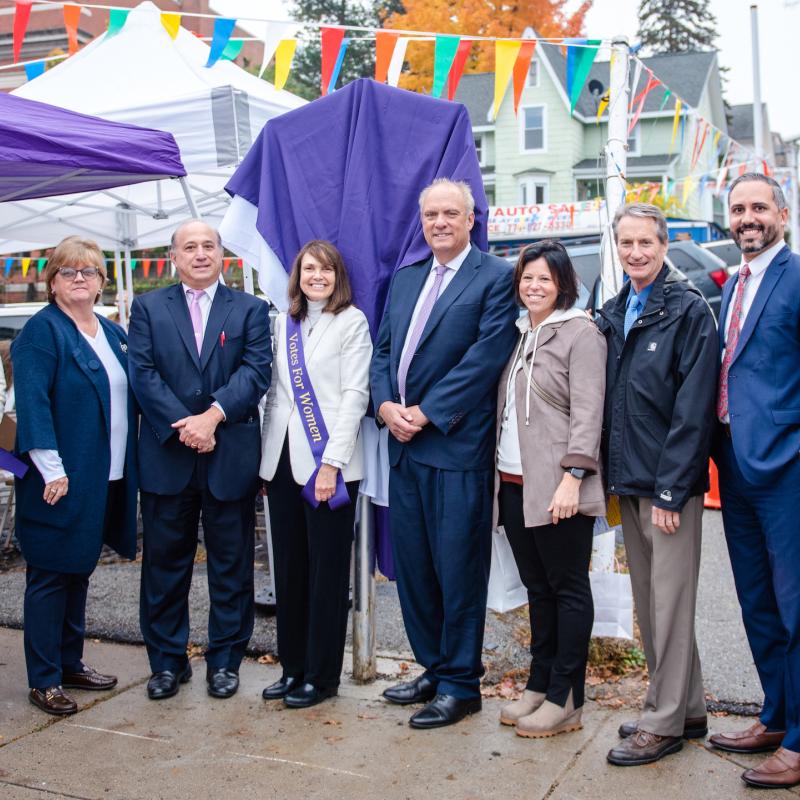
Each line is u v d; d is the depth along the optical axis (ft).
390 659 13.70
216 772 10.21
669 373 10.14
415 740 10.95
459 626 11.51
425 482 11.50
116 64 19.39
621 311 10.80
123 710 11.96
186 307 12.42
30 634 11.98
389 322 12.03
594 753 10.50
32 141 10.96
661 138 73.56
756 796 9.43
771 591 10.26
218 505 12.33
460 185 11.50
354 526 12.75
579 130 85.10
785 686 9.82
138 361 12.19
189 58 19.74
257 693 12.52
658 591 10.21
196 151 16.94
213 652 12.59
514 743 10.82
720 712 11.55
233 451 12.21
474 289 11.39
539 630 11.33
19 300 57.36
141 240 28.96
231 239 13.09
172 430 12.10
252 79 20.54
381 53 13.83
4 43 63.67
